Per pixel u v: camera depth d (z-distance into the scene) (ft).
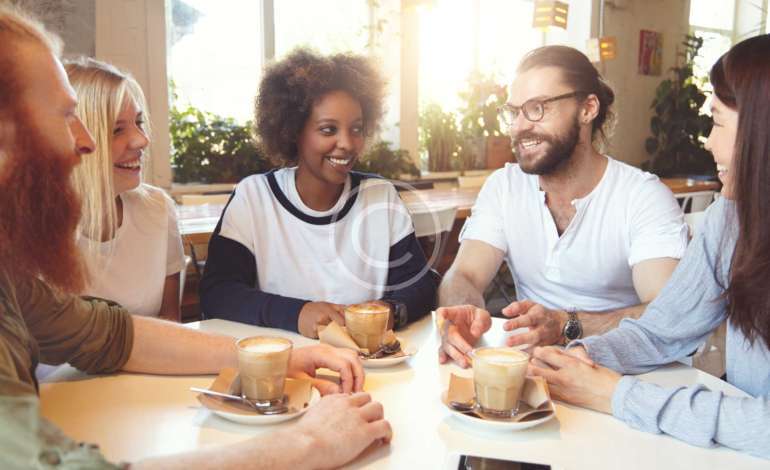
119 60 13.12
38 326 3.69
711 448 3.26
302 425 3.00
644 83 23.27
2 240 2.63
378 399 3.79
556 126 6.00
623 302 6.37
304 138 5.92
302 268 6.03
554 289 6.53
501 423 3.29
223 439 3.23
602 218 6.12
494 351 3.59
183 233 9.38
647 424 3.42
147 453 3.08
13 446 2.18
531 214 6.44
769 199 3.52
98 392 3.80
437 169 18.97
